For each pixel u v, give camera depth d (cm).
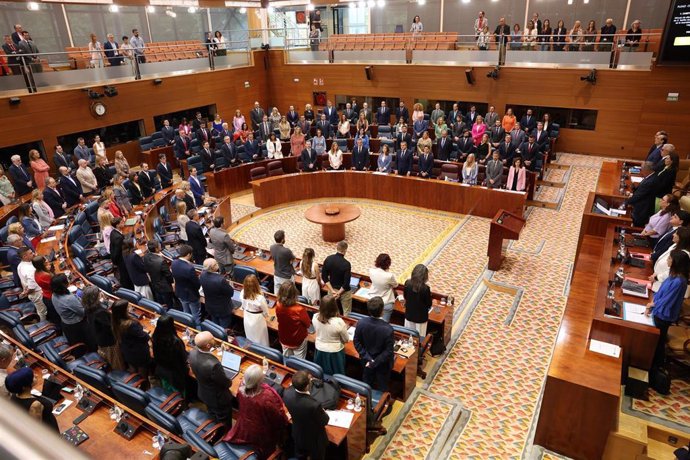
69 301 664
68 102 1564
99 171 1414
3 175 1207
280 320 639
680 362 682
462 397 706
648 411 629
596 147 1761
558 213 1315
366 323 602
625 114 1669
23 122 1459
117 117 1719
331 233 1228
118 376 623
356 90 2155
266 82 2352
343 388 581
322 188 1527
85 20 2189
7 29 1956
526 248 1141
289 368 593
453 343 824
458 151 1531
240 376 602
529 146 1437
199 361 529
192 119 2078
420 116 1775
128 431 510
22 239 870
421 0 2403
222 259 922
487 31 1934
